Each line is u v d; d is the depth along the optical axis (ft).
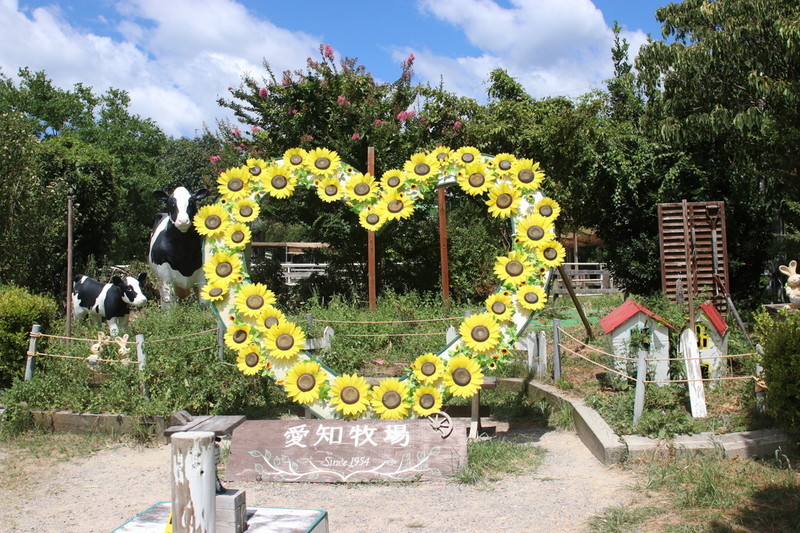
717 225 33.01
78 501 17.87
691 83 33.55
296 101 50.37
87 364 26.89
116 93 128.06
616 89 54.03
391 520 16.12
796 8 30.78
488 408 24.52
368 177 23.21
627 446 19.40
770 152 34.47
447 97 54.24
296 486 18.90
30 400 24.48
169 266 38.14
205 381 25.36
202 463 10.11
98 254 58.90
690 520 14.99
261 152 51.80
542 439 22.75
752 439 19.07
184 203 36.65
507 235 55.36
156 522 11.14
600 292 66.69
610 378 25.23
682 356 22.17
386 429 19.93
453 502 17.16
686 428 20.08
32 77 118.73
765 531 14.19
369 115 48.88
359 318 36.40
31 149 45.73
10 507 17.46
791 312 20.95
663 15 35.91
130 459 21.39
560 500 16.92
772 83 30.68
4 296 28.89
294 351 21.80
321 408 21.65
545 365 29.27
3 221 43.62
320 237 51.21
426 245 50.29
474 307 40.75
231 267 22.65
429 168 22.95
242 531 10.76
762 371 20.40
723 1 32.76
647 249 40.04
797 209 41.11
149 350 25.99
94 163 57.36
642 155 41.73
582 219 47.14
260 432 20.20
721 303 32.35
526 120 53.72
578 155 49.01
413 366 21.50
